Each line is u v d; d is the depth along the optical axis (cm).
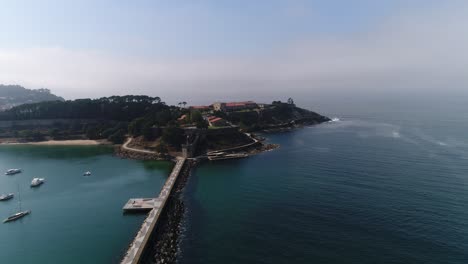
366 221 8494
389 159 15300
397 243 7319
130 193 11638
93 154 18862
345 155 16562
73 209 10156
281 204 9931
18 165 16262
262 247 7362
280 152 18250
